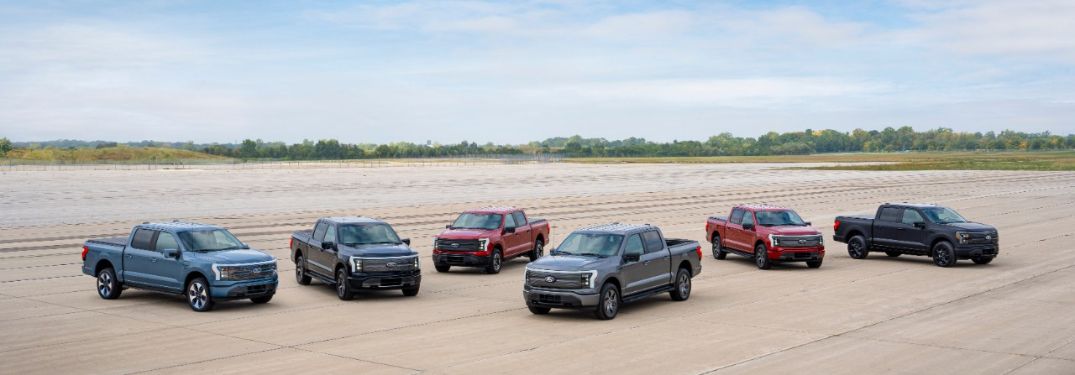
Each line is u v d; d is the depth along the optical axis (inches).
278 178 3619.6
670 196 2468.0
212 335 629.3
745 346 581.9
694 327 653.9
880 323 661.9
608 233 735.1
